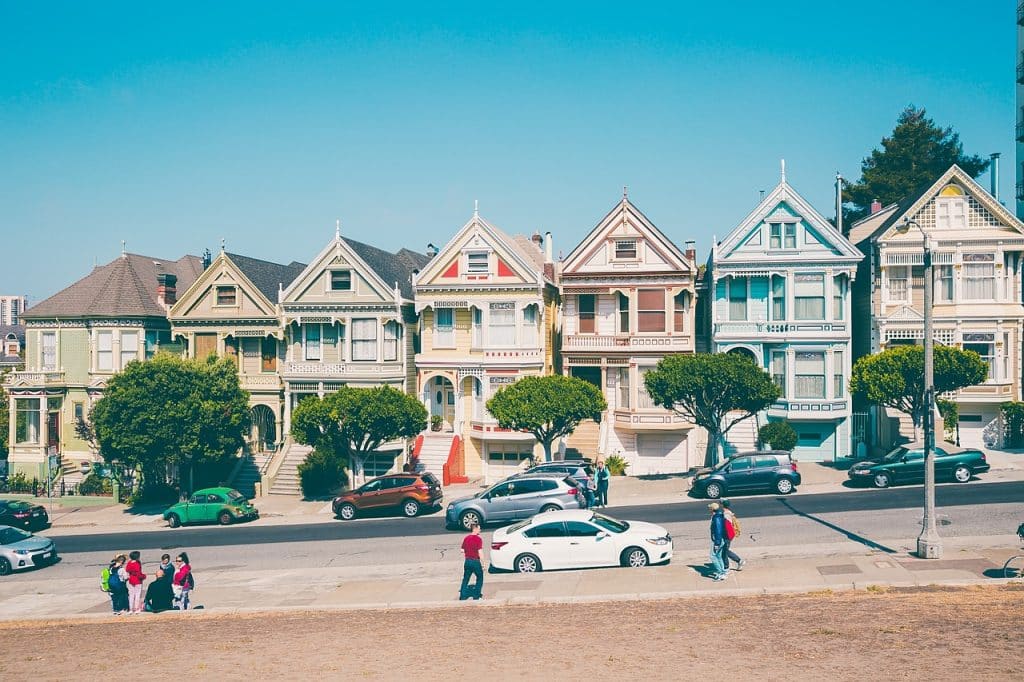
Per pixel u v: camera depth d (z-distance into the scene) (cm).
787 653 1633
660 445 4541
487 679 1592
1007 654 1543
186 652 1942
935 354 3662
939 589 2061
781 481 3534
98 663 1902
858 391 3878
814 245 4288
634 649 1727
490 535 3130
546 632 1906
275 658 1841
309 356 4847
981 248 4169
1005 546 2470
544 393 3988
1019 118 5597
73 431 5106
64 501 4669
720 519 2280
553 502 3209
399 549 3033
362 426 4075
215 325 4928
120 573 2459
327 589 2547
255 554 3142
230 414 4400
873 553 2467
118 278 5091
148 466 4369
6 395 6109
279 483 4547
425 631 1994
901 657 1563
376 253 5116
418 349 4953
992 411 4181
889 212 4981
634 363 4528
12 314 18612
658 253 4525
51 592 2806
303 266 5903
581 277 4616
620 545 2517
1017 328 4144
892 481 3519
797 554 2527
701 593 2167
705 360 3809
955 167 4188
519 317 4600
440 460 4578
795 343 4288
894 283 4291
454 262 4697
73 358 5091
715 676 1522
